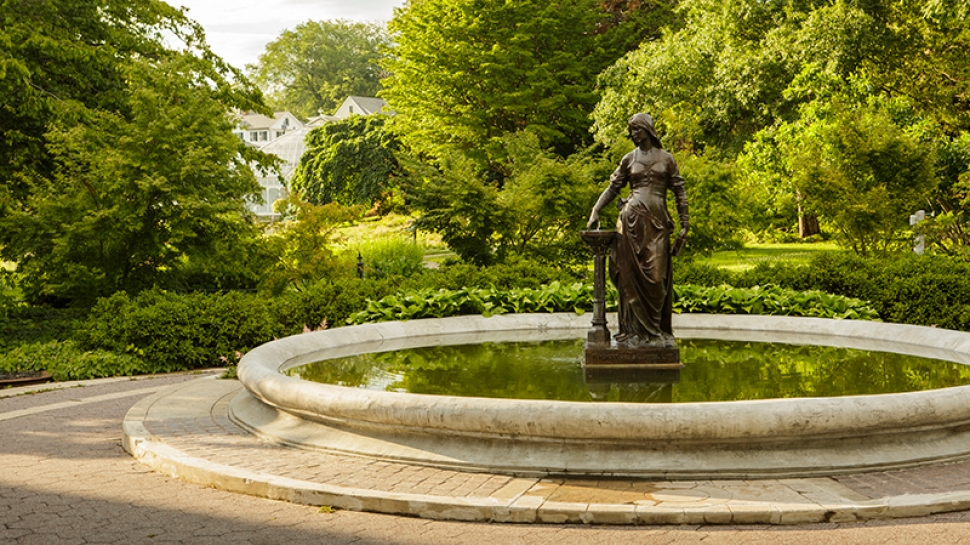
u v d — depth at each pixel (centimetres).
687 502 474
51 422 770
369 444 582
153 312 1089
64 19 1733
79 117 1595
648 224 739
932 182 1552
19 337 1241
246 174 1495
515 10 3438
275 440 630
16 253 1295
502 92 3497
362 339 939
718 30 3103
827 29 2547
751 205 2011
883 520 463
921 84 3005
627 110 3108
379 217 4988
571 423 523
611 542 437
